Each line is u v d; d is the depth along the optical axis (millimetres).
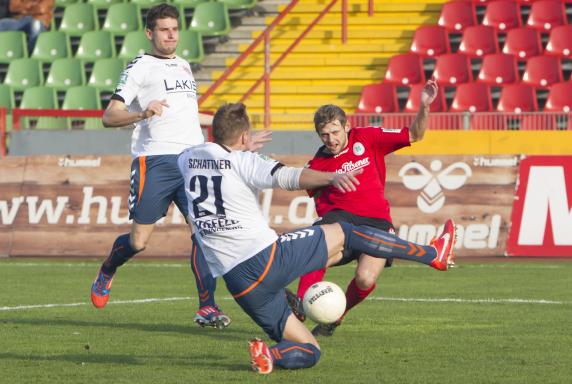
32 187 44500
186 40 62031
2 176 44844
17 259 43438
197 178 16562
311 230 16891
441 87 55188
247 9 65562
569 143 47062
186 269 39094
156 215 23891
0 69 65562
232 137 16531
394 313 25922
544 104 55562
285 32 62906
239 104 16719
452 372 17141
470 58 57750
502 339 21250
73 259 43406
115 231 43719
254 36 63844
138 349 20078
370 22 61969
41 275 36688
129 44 64000
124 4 66875
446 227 18031
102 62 62312
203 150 16531
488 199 41688
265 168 16031
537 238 41344
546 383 16109
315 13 64000
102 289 24328
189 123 23953
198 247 22969
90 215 43906
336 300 17141
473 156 41938
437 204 41906
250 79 60156
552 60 56219
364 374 16906
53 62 62781
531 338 21375
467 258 41719
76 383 16234
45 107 60562
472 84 54469
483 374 16953
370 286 20859
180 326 23703
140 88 23547
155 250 43469
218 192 16328
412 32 61094
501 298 29328
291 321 16906
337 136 20906
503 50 58562
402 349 19875
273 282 16438
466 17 60469
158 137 23719
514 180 41594
